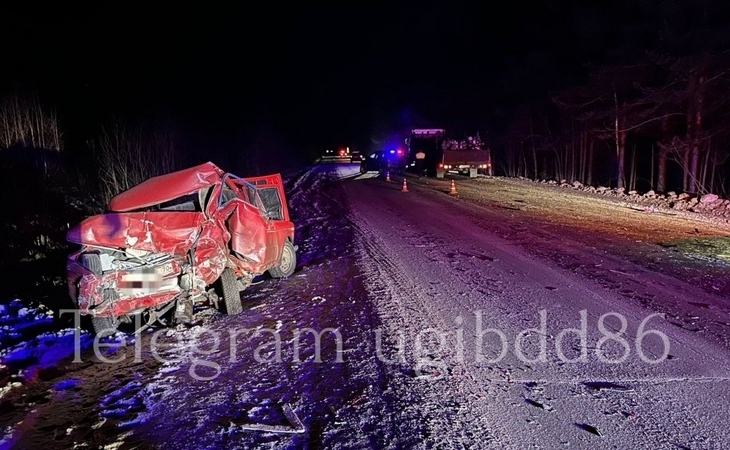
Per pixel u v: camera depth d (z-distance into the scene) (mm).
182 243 6699
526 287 8320
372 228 14672
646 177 36000
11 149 13320
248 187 8602
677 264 9805
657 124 28109
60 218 12375
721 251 10977
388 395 4801
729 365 5344
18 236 10945
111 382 5312
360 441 4078
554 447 3945
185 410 4676
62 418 4613
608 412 4449
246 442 4125
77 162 16875
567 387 4906
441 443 4012
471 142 35688
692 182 24750
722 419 4309
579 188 27109
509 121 44250
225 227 7344
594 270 9383
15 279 9406
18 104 14453
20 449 4133
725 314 6938
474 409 4520
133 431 4355
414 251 11352
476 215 17000
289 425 4352
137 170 15844
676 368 5285
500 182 31406
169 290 6625
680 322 6621
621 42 29062
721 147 26078
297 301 7891
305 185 30594
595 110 30828
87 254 6355
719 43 22359
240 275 7812
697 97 23484
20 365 5785
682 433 4117
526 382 5020
